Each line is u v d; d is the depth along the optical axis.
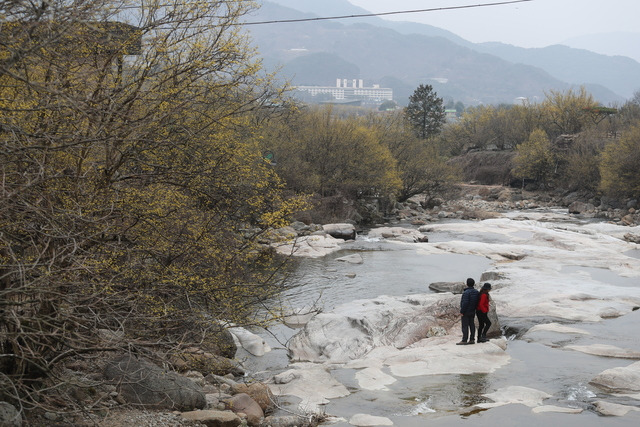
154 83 9.17
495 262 28.97
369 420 10.12
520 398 11.27
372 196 47.94
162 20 8.60
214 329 10.52
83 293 7.64
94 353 9.31
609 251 31.61
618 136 69.75
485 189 73.31
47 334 6.50
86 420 7.89
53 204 7.86
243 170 10.84
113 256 8.48
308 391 11.76
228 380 11.62
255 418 9.82
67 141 7.30
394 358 13.94
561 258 29.36
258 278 11.46
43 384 7.99
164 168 9.61
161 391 8.93
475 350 14.34
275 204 11.73
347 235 35.47
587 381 12.33
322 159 41.00
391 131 55.19
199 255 10.43
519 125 86.38
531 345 15.17
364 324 15.80
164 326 9.54
